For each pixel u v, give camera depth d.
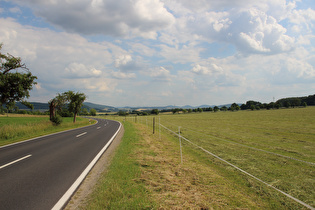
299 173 6.72
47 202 3.73
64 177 5.21
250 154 9.84
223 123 35.25
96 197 4.00
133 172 5.70
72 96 40.50
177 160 7.89
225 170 7.07
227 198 4.39
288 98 170.62
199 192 4.60
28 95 22.94
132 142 11.77
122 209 3.52
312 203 4.46
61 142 11.94
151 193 4.31
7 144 11.32
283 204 4.38
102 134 16.78
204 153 10.02
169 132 20.89
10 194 4.10
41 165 6.46
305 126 25.53
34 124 20.45
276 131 21.19
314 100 147.25
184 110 146.38
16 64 20.88
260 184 5.62
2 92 20.80
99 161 7.09
